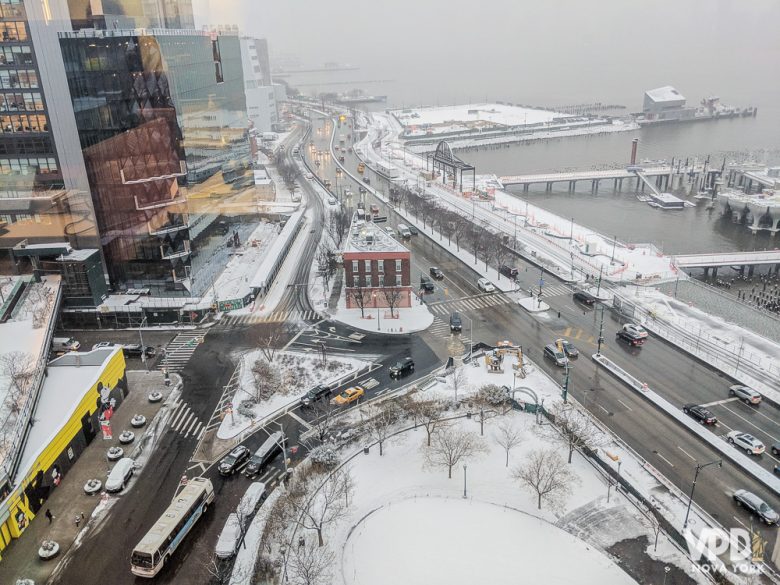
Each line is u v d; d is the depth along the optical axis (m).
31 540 84.75
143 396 121.00
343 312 158.25
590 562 78.44
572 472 94.75
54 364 116.56
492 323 150.00
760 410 110.62
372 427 106.31
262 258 193.00
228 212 195.50
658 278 180.12
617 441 101.56
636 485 91.06
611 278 179.00
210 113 178.38
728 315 156.62
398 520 86.31
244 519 85.44
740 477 93.06
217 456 101.81
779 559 71.62
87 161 148.50
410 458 99.69
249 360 134.00
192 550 82.12
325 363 131.12
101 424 109.94
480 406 109.94
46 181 151.88
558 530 83.94
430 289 170.00
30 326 131.12
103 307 150.88
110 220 153.25
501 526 84.88
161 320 153.00
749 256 196.38
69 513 89.81
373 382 123.62
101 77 141.88
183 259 157.00
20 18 142.25
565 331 144.88
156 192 151.12
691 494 83.44
